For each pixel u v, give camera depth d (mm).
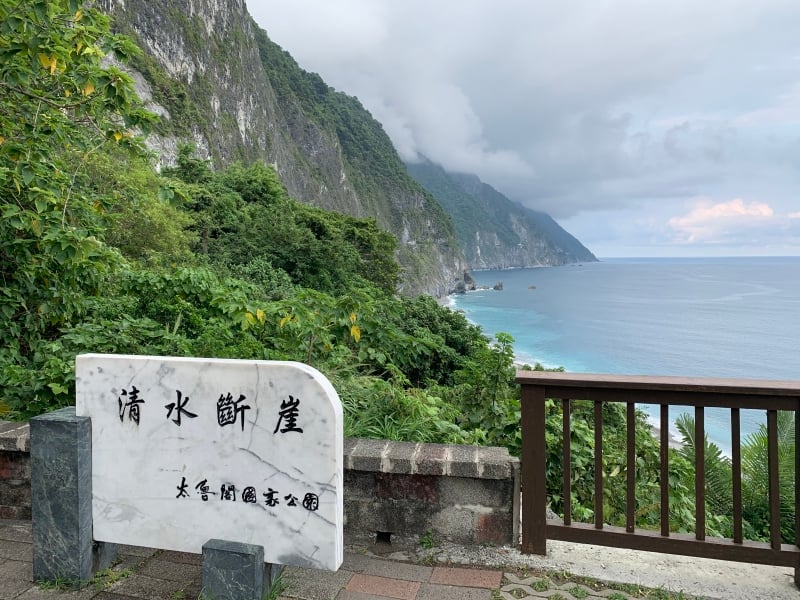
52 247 4277
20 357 4957
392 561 2785
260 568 2266
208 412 2357
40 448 2498
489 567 2705
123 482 2471
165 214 21484
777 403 2432
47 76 4746
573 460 3994
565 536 2721
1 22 4113
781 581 2609
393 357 5102
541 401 2711
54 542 2504
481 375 4539
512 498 2826
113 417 2479
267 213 38188
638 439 5098
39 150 4852
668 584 2574
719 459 6605
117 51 4457
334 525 2223
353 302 4449
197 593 2459
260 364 2289
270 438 2285
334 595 2473
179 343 4465
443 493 2885
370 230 46906
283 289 24172
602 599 2445
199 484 2371
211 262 28328
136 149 4977
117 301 5727
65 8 4484
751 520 5965
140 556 2773
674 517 4215
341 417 2285
